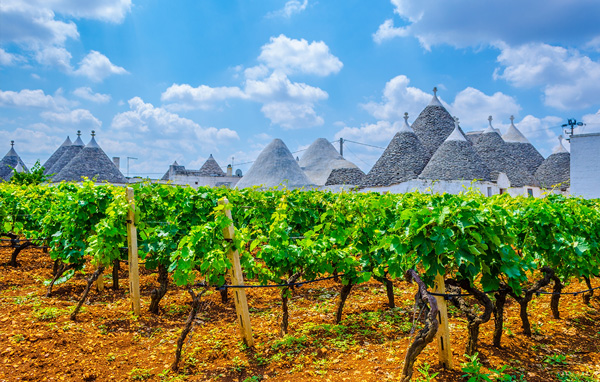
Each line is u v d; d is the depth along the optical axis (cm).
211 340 518
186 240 480
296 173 3291
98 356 464
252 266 545
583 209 727
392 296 671
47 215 735
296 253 571
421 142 3475
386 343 511
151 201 772
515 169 3638
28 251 1070
